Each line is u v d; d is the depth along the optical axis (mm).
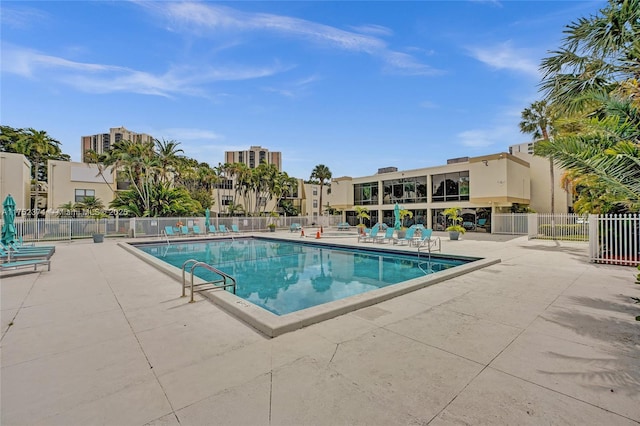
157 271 8602
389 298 5621
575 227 18203
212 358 3277
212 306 5246
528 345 3578
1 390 2654
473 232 25141
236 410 2354
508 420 2232
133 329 4160
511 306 5141
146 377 2875
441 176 27000
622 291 6094
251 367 3068
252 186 46594
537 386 2701
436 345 3592
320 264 12164
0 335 3941
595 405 2416
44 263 8422
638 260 9195
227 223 27906
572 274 7867
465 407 2395
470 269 8281
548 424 2188
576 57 7344
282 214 51188
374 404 2434
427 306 5168
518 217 22203
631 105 5184
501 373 2934
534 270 8469
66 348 3545
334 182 36344
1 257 9656
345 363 3150
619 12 5879
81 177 32750
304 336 3893
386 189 31297
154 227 23469
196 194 43312
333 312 4621
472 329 4105
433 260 12352
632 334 3887
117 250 14273
